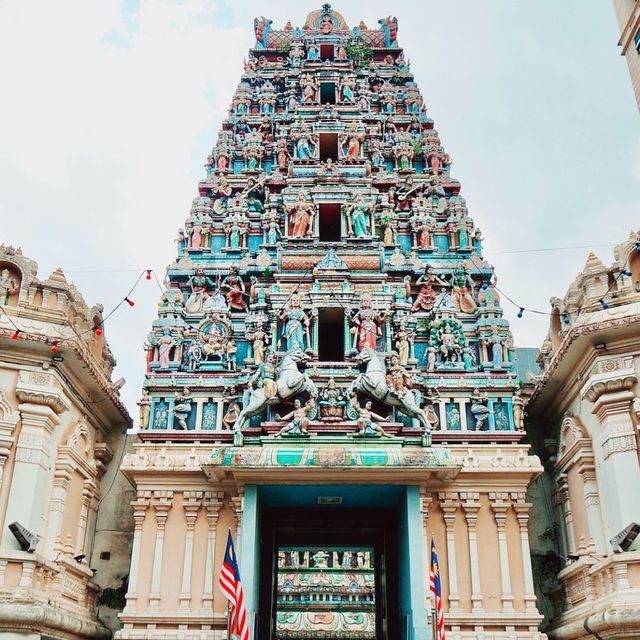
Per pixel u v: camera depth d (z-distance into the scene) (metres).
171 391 23.02
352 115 30.89
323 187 27.44
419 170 29.89
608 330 18.80
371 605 36.19
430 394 22.95
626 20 24.34
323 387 22.22
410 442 20.67
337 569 36.31
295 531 22.80
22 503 17.91
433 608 18.05
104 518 23.12
